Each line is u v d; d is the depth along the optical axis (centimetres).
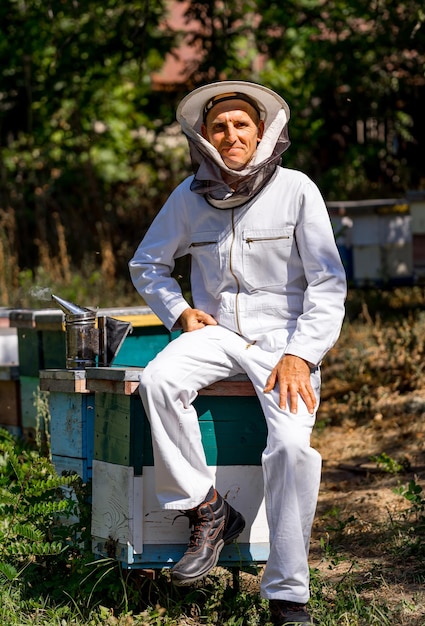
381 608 354
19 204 1259
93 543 364
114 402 351
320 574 405
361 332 851
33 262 1210
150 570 384
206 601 366
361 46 1116
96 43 1098
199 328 363
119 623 346
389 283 903
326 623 342
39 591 377
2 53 1240
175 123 1241
